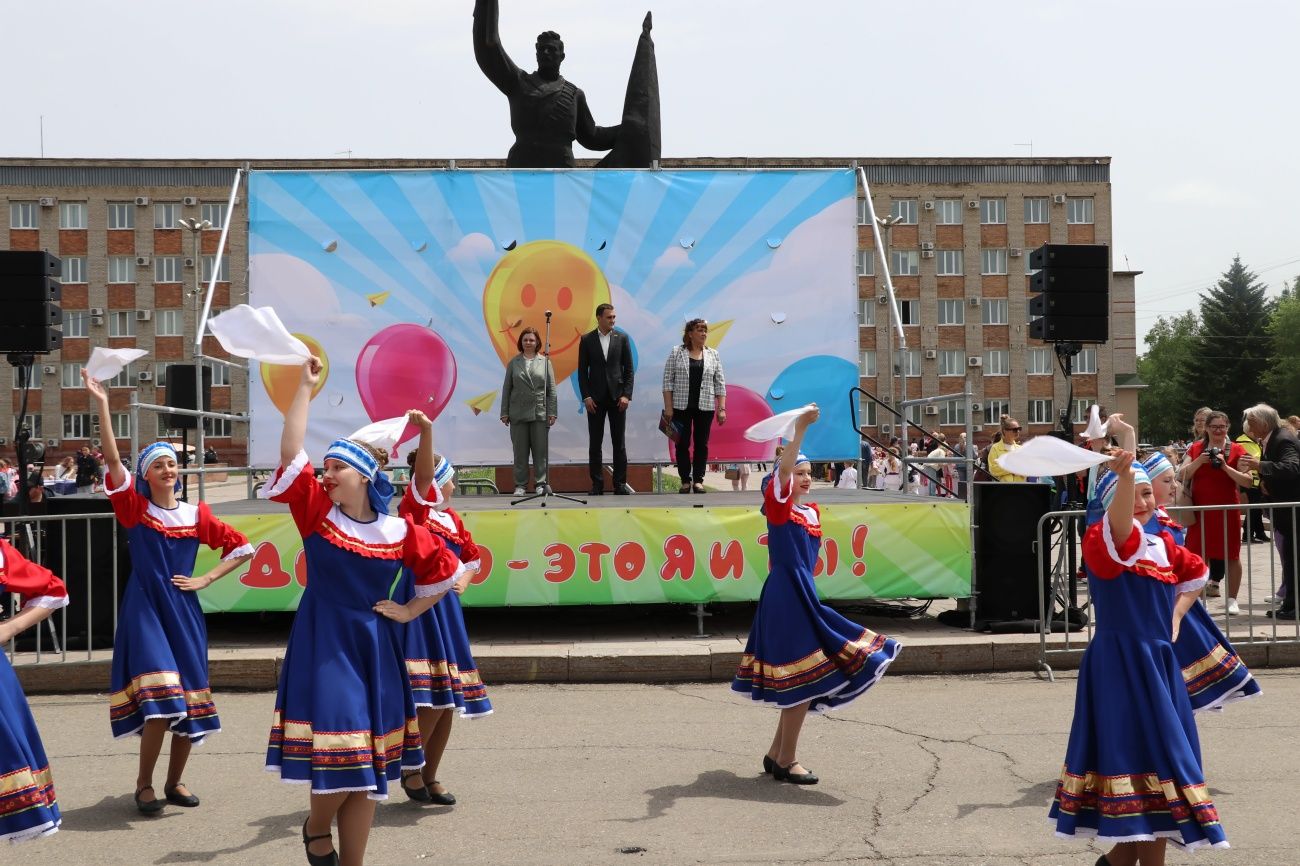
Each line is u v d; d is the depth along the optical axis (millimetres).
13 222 56438
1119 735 4574
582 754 7164
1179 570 5078
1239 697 6137
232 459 49875
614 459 12742
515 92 14547
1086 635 10039
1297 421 15625
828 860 5180
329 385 13125
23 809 4590
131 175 56594
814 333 13430
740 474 22234
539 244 13352
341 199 13188
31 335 12133
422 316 13242
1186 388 79688
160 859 5371
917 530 10391
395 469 13141
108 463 6188
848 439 13453
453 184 13297
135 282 56531
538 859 5262
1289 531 10773
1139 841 4516
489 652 9570
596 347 12672
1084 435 5090
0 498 13859
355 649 4727
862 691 6262
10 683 4699
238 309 4797
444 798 6141
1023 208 58656
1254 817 5719
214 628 11062
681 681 9492
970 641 9719
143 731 6078
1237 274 78688
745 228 13430
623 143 14898
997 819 5746
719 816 5848
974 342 58406
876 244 13469
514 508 10266
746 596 10227
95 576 9883
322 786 4559
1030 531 10461
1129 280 66688
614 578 10156
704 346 12828
